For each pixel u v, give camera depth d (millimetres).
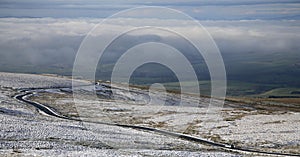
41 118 73750
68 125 66312
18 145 45719
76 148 47250
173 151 50469
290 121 89500
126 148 50188
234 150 59625
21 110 82375
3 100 96062
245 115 98375
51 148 46000
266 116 97438
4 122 60125
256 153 58406
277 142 68000
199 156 48469
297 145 66562
